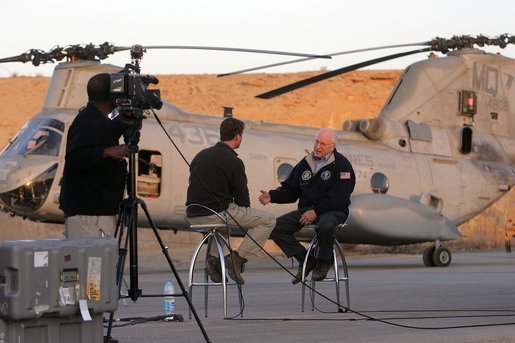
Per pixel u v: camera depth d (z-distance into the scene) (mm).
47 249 6758
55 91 23016
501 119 29656
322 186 12148
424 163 27828
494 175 29109
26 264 6633
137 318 10664
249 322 10773
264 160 25188
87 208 8734
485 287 16500
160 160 23312
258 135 25547
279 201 12484
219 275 11656
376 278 20047
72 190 8766
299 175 12352
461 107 28453
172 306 11125
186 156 23719
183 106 62094
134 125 8820
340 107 62375
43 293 6730
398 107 28172
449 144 28453
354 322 10648
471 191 28609
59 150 22219
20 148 22359
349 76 65188
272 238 12250
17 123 58906
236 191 11602
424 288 16391
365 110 62250
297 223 12289
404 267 25984
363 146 27188
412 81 28375
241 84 65125
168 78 65688
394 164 27234
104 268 7094
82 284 6953
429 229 26281
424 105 28297
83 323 7047
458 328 9828
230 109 25688
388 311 12086
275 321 10867
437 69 28297
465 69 28641
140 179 23078
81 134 8641
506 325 10109
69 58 23281
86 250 6973
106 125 8750
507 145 29719
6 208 22172
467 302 13484
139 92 8820
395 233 25812
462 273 21969
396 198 26172
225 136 11758
